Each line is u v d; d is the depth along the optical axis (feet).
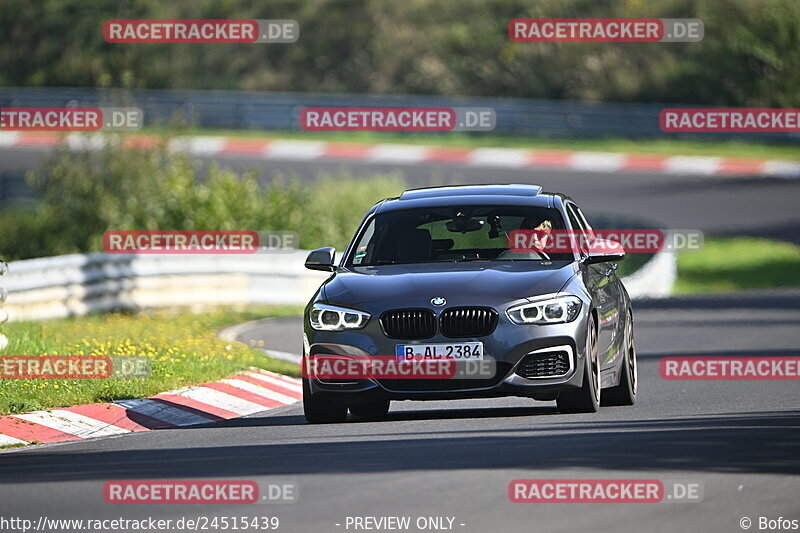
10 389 134.41
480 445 102.99
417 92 635.25
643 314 271.69
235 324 253.44
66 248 328.29
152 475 93.66
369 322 119.55
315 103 565.53
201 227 326.44
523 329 118.21
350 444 106.73
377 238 132.36
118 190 333.01
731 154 515.91
